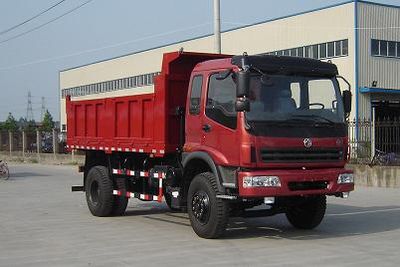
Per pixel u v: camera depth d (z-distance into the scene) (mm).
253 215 10438
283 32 42562
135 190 12750
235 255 8781
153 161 12078
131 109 12273
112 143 12969
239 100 9109
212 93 10023
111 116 12992
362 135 21969
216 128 9828
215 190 9758
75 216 13406
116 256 8820
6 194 18672
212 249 9250
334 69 10180
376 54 38062
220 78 9836
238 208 10156
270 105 9438
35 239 10367
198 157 10141
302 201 10422
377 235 10570
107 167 13461
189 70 11445
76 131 14586
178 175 11023
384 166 20375
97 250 9312
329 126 9859
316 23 39969
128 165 12805
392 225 11797
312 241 9969
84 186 14039
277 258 8547
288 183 9352
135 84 61750
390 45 38688
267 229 11336
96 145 13625
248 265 8109
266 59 9594
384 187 20016
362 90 37000
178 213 13906
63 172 30844
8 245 9805
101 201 13117
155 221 12562
